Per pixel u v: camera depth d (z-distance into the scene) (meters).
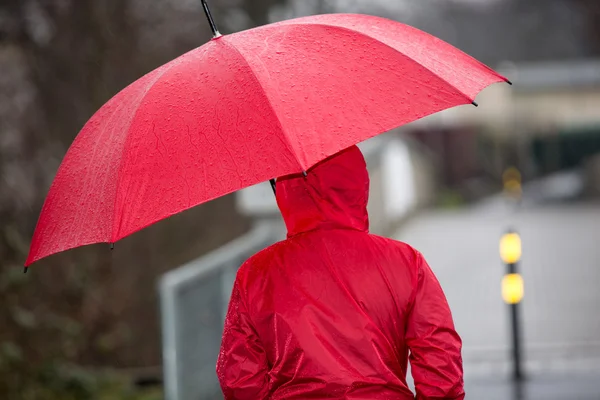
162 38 35.31
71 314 26.03
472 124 85.75
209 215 34.03
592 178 79.94
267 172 5.43
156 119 5.91
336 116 5.68
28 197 27.97
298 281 6.14
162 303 13.34
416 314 6.16
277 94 5.74
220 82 5.92
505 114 77.44
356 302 6.08
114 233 5.60
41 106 30.77
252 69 5.91
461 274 32.06
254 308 6.19
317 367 5.99
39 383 21.45
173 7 35.44
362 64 6.04
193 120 5.80
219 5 37.59
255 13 38.72
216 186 5.50
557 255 36.38
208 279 15.36
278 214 19.80
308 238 6.29
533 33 144.75
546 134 98.81
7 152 28.75
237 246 17.84
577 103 76.50
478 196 92.31
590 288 28.31
